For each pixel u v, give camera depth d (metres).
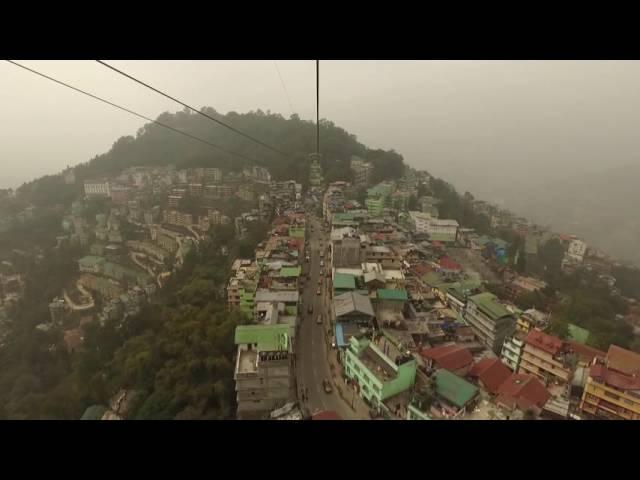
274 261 72.25
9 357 86.25
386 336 50.03
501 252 110.75
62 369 74.31
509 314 58.53
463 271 83.12
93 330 77.69
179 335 52.91
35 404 57.84
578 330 58.12
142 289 100.88
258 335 45.19
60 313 104.81
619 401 39.12
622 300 91.81
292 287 63.16
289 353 43.34
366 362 44.12
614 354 44.81
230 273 72.06
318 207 135.38
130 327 66.81
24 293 119.94
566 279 100.00
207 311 57.44
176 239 128.75
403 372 41.62
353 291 61.16
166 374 47.66
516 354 49.56
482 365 44.28
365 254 75.81
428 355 46.25
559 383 45.56
